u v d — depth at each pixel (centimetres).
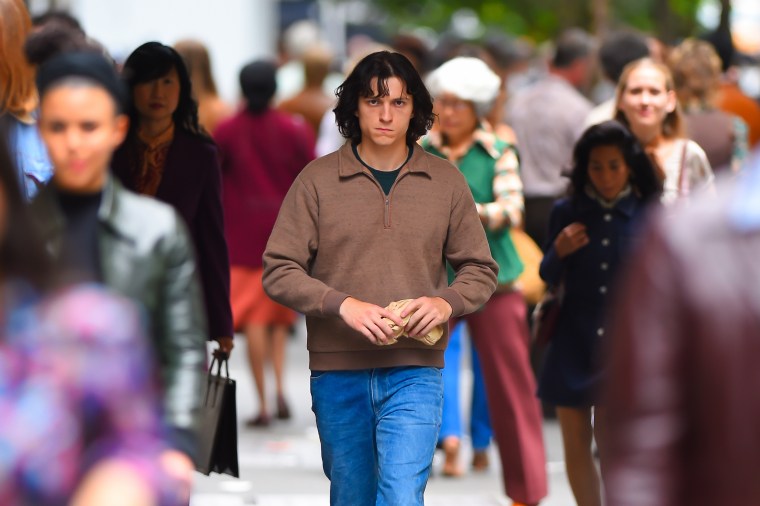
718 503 905
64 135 1279
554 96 3247
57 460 835
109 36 5194
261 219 3431
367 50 2886
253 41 6181
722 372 888
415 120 1881
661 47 3575
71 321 856
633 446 908
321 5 10250
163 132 2041
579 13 6938
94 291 880
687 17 6222
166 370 1333
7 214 917
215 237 2059
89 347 852
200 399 1337
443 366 1877
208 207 2056
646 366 901
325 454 1889
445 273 1903
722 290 888
